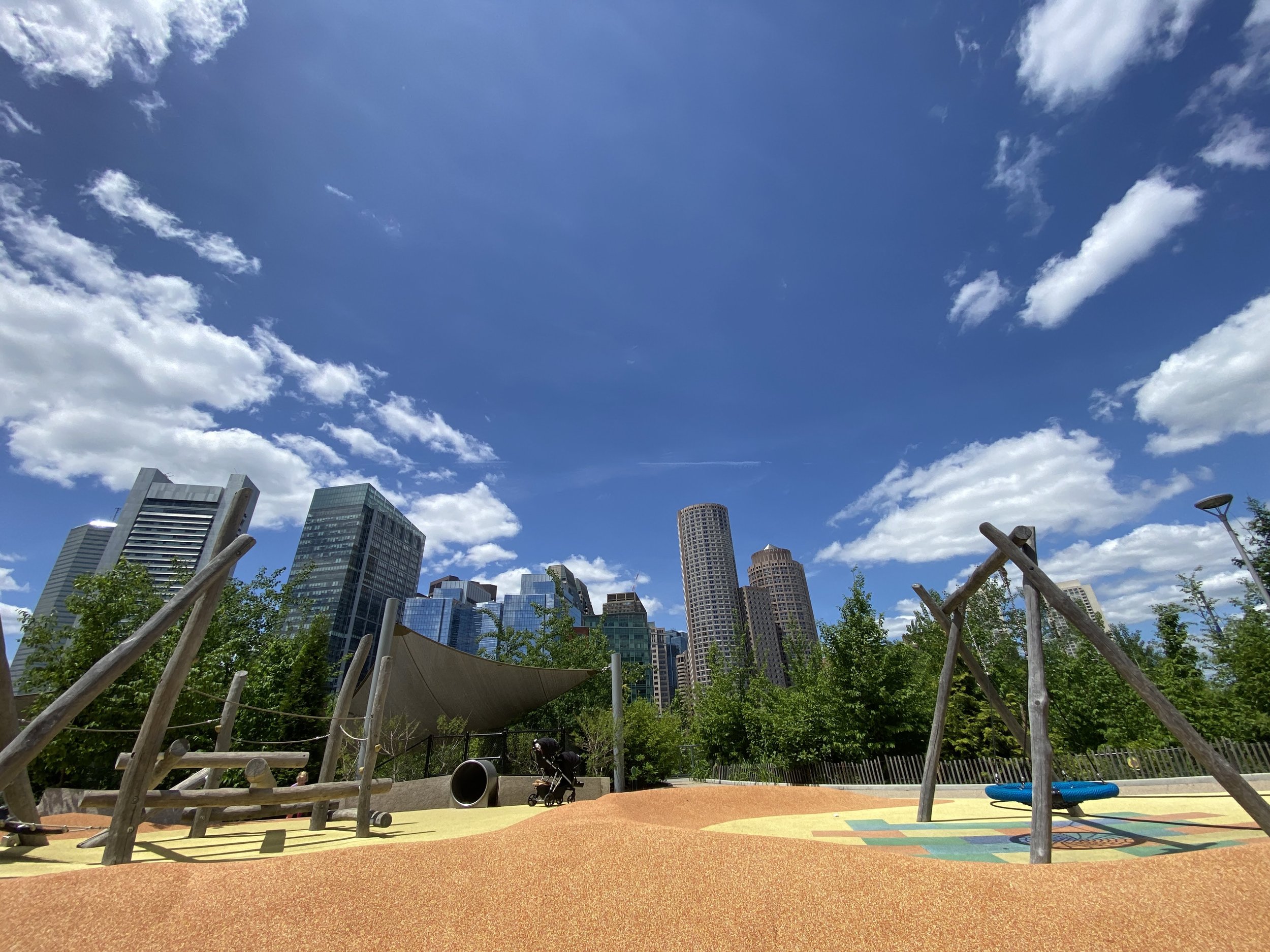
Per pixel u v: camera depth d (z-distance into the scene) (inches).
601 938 109.5
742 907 114.8
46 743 176.7
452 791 481.1
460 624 4677.7
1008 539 233.0
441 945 108.7
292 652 850.8
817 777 790.5
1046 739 191.0
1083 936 98.2
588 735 717.3
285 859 133.3
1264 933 94.4
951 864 121.9
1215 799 330.0
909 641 1007.6
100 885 120.5
